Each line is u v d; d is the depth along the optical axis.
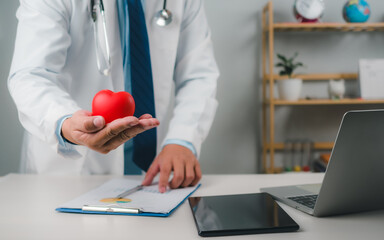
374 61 1.87
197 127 0.83
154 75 0.96
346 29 1.92
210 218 0.48
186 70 0.98
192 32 0.99
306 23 1.77
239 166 2.05
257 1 1.98
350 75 1.96
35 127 0.69
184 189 0.68
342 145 0.44
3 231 0.46
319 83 2.02
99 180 0.78
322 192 0.48
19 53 0.75
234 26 1.99
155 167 0.72
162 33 0.93
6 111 1.93
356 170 0.47
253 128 2.03
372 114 0.44
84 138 0.53
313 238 0.42
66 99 0.69
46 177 0.81
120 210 0.52
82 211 0.53
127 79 0.93
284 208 0.56
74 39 0.85
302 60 2.01
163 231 0.45
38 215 0.52
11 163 1.96
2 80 1.91
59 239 0.43
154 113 0.91
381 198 0.52
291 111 2.03
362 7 1.78
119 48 0.90
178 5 0.92
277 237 0.43
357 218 0.50
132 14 0.85
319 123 2.03
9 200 0.61
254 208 0.52
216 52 2.00
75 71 0.89
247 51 2.00
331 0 1.98
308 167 1.90
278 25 1.75
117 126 0.48
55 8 0.78
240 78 2.01
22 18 0.78
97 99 0.54
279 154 2.04
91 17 0.83
